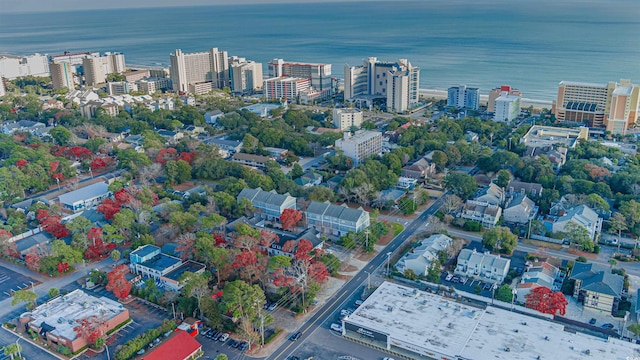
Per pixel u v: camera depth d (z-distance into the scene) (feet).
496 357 654.12
